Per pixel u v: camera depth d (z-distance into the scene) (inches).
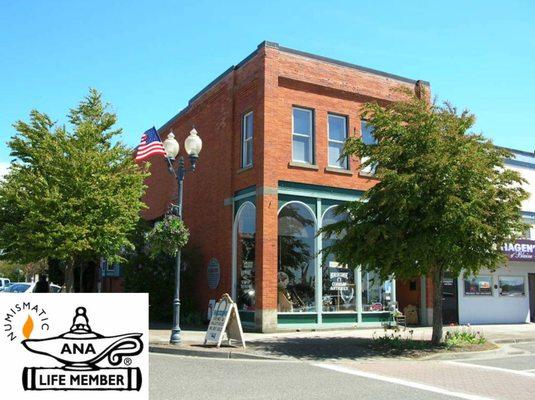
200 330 723.4
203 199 878.4
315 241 745.0
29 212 674.2
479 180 536.1
